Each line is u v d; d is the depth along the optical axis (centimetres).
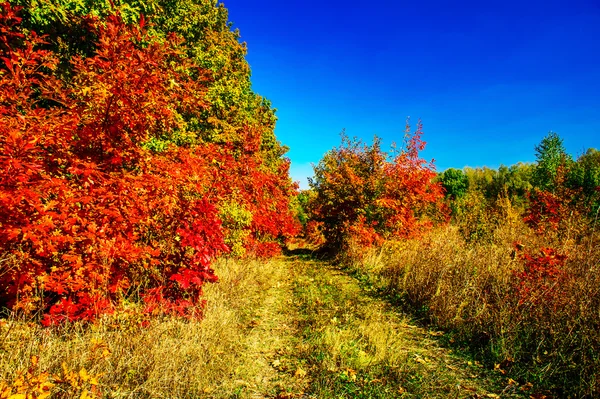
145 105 409
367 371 384
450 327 507
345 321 546
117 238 382
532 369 375
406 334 499
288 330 516
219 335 436
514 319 447
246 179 1116
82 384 255
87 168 346
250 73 1655
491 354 417
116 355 322
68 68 643
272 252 1234
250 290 705
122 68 393
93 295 360
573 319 394
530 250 661
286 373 382
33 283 324
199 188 502
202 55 986
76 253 362
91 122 392
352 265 1005
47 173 365
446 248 712
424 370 387
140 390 297
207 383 336
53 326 337
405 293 672
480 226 1135
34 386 216
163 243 472
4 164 292
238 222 899
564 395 327
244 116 1507
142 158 442
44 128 347
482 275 571
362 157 1248
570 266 505
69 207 350
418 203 1128
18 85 385
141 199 406
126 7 665
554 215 1177
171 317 432
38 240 310
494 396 332
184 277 434
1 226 294
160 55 400
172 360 340
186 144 927
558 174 1536
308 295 707
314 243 1831
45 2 575
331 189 1261
